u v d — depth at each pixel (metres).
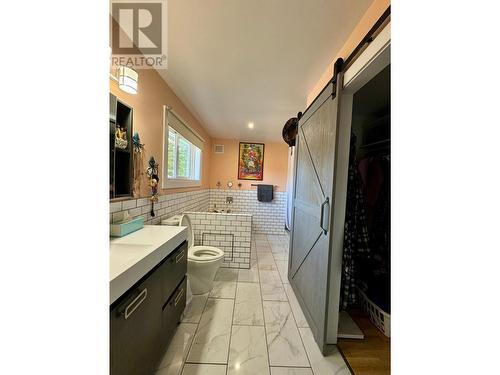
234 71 1.93
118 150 1.44
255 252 3.60
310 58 1.69
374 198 1.99
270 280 2.54
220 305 1.97
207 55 1.69
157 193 2.03
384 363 1.38
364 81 1.28
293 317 1.83
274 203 4.92
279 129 3.96
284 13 1.24
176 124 2.50
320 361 1.38
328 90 1.53
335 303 1.50
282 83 2.13
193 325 1.68
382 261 1.94
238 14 1.26
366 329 1.73
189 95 2.53
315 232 1.72
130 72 1.39
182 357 1.36
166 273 1.33
